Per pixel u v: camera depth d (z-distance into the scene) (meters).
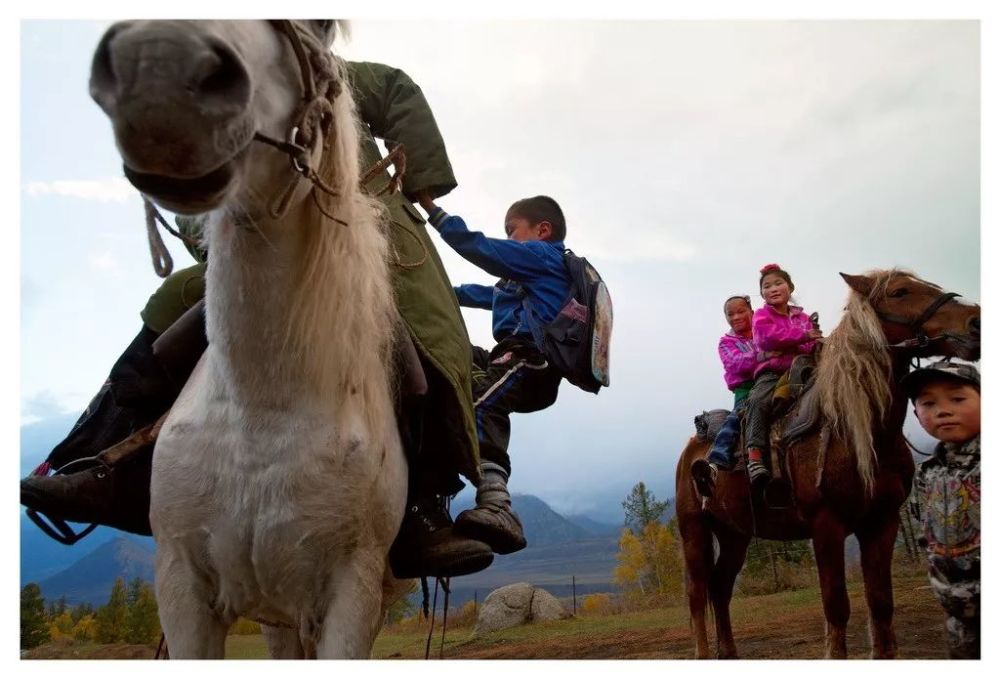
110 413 2.44
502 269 3.04
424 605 2.53
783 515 4.33
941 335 3.92
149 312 2.33
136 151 1.28
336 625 1.94
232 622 2.06
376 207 2.16
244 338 1.85
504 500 2.64
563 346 3.03
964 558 2.81
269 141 1.50
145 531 2.44
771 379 4.40
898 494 3.93
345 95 1.87
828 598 3.91
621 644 7.30
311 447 1.90
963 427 2.86
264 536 1.90
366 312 1.98
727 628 5.12
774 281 4.45
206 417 1.95
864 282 4.11
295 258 1.82
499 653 7.72
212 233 1.82
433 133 2.64
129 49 1.21
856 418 3.87
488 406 2.82
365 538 1.99
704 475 4.48
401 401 2.21
